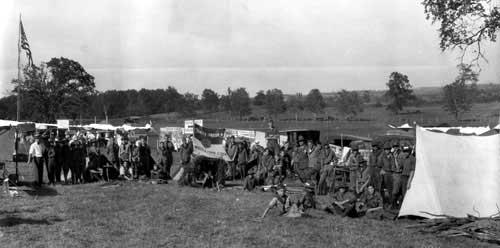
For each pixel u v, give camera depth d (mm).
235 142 26797
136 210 16234
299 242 12164
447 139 16047
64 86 89750
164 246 11750
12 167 27797
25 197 18516
